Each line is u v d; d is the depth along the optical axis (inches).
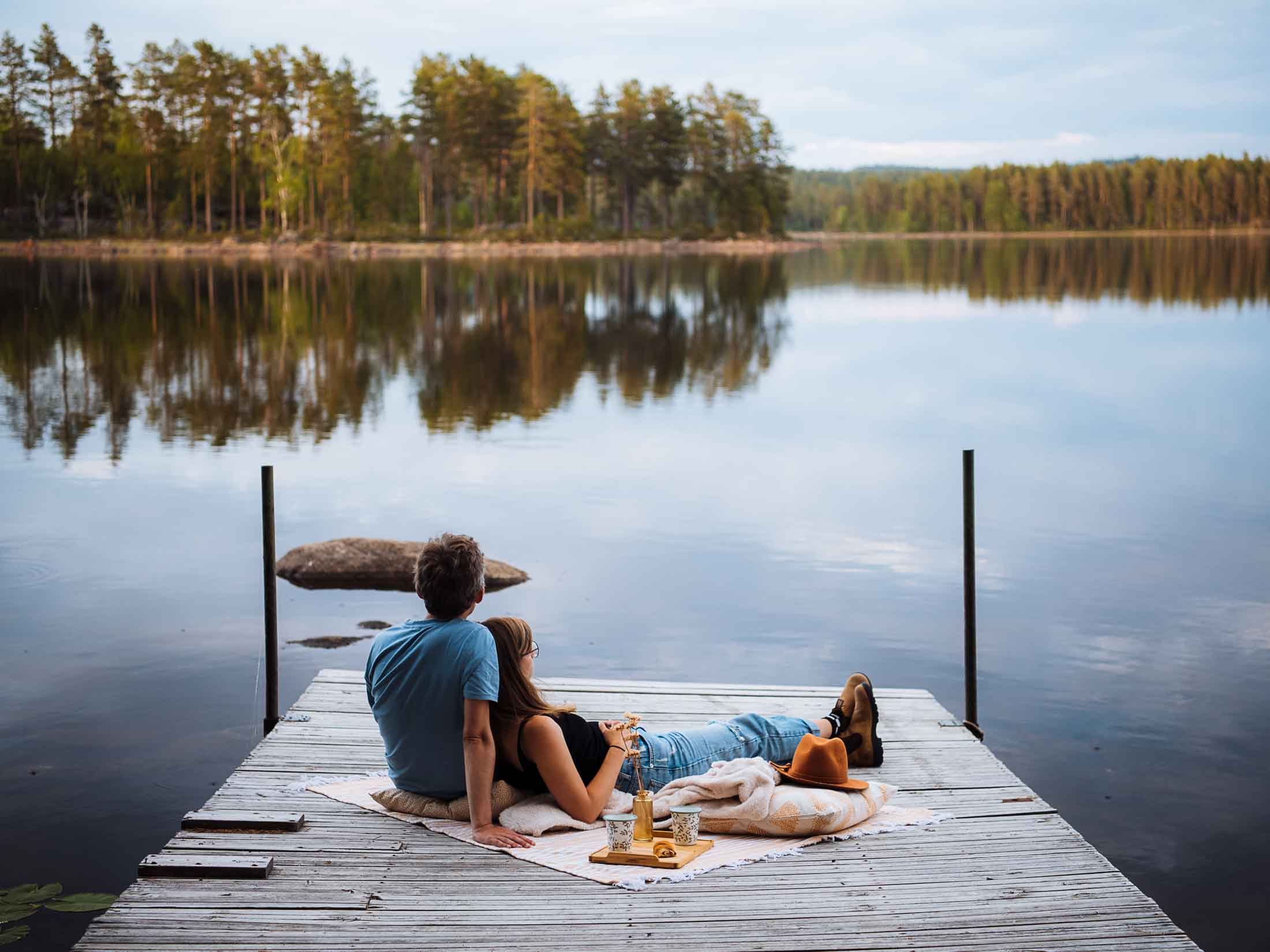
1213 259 2549.2
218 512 398.9
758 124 3993.6
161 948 116.8
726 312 1296.8
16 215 3287.4
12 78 3282.5
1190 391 687.1
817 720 171.8
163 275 1979.6
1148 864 171.6
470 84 3494.1
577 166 3681.1
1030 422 592.4
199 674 246.7
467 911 125.6
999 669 254.8
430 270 2272.4
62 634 272.1
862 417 614.9
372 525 382.6
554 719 147.1
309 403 657.6
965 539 209.0
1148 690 242.1
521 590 313.0
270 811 153.3
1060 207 5944.9
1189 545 357.1
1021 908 127.9
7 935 147.2
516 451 519.8
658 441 546.3
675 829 140.4
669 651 264.1
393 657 147.5
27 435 549.3
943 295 1537.9
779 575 327.3
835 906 127.9
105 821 179.6
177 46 3400.6
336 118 3336.6
